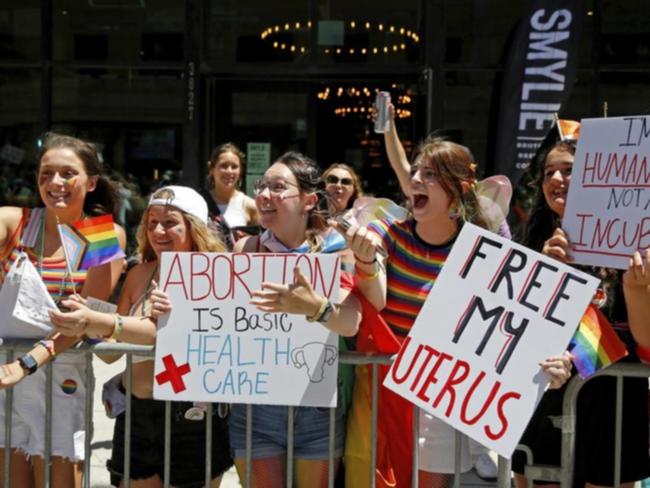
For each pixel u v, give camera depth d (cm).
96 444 581
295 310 320
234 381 341
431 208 343
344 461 359
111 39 896
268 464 357
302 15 884
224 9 888
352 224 329
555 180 360
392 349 339
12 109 905
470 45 858
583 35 859
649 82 854
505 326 319
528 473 358
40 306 351
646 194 318
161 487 374
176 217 367
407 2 875
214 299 342
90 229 369
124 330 338
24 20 895
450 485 363
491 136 858
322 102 903
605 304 360
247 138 909
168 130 900
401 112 888
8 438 362
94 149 382
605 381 359
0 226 372
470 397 318
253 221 698
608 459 359
